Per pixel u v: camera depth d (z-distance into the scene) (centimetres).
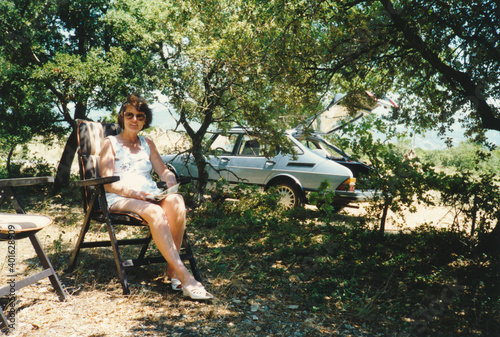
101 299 318
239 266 431
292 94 593
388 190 514
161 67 779
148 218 335
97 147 389
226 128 759
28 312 284
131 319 283
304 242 516
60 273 373
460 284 363
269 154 706
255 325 284
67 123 1070
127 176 371
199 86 717
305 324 291
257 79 628
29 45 931
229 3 640
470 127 525
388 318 311
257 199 744
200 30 691
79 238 374
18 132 1012
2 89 938
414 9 439
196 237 565
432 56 484
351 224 588
